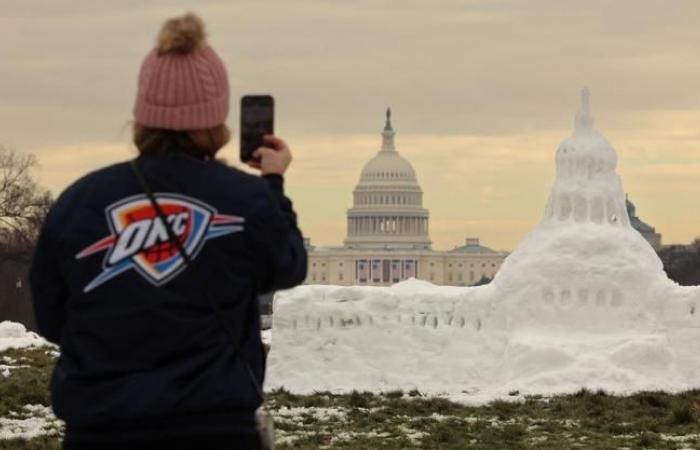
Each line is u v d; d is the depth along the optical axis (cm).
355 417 3738
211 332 910
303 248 969
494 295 4853
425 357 4778
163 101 938
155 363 903
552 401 4144
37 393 3956
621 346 4588
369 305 4875
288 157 999
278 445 3066
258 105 1000
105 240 918
